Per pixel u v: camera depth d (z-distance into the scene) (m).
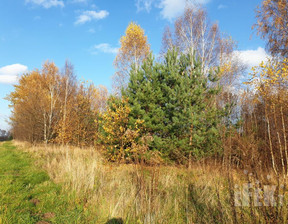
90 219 3.71
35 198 4.73
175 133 8.80
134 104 9.60
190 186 5.01
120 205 3.97
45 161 9.22
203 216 3.68
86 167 7.02
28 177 6.49
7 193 4.81
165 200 4.25
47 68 24.69
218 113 7.98
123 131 8.96
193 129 8.23
